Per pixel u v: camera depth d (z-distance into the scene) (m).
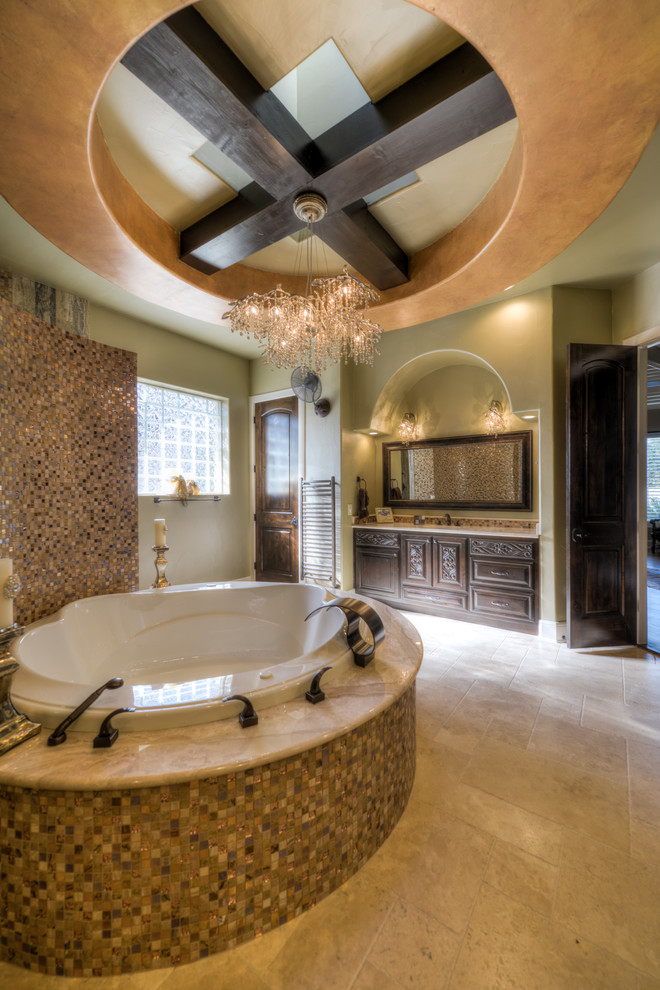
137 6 1.09
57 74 1.26
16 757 1.05
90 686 1.30
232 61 1.46
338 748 1.21
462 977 0.99
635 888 1.21
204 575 4.56
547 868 1.28
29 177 1.68
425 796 1.59
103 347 2.60
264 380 4.95
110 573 2.64
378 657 1.64
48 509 2.26
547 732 2.02
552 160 1.61
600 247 2.67
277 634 2.56
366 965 1.02
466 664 2.83
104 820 1.01
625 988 0.97
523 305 3.38
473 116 1.55
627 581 3.14
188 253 2.48
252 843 1.09
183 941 1.04
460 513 4.19
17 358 2.07
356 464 4.51
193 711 1.18
